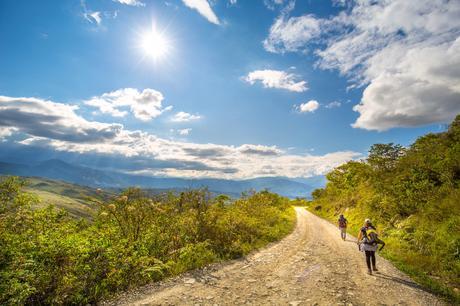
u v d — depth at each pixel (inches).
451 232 494.9
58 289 275.0
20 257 270.5
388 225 753.0
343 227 787.4
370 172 1530.5
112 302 283.6
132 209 455.8
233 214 735.7
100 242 340.2
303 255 539.5
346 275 400.2
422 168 830.5
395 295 319.3
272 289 334.0
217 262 462.3
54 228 357.7
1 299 232.7
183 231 544.7
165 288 328.5
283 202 2142.0
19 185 346.6
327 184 2509.8
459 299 311.1
